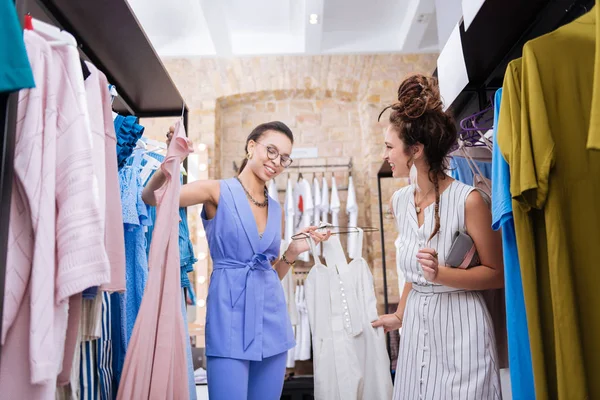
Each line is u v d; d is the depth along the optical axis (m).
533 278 1.14
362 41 4.87
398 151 1.60
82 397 1.35
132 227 1.70
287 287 2.43
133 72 1.93
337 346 2.22
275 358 1.69
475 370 1.39
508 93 1.21
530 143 1.12
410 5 4.34
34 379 0.88
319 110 5.06
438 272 1.39
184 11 4.39
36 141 0.96
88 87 1.17
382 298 4.54
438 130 1.54
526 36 1.74
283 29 4.74
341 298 2.28
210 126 4.70
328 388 2.18
